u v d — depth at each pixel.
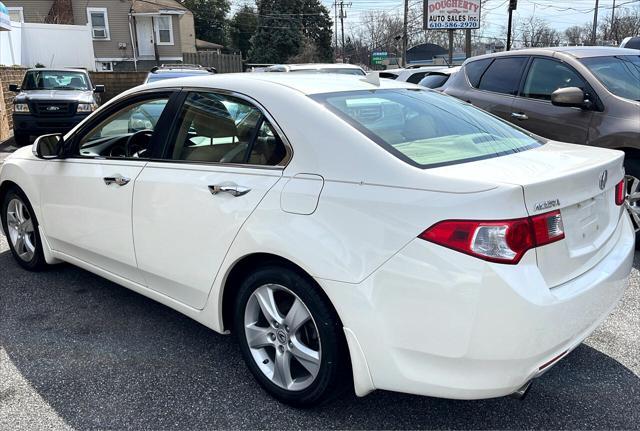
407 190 2.32
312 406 2.74
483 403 2.85
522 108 5.82
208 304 3.05
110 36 37.38
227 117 3.03
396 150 2.50
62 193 3.94
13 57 21.64
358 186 2.44
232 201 2.81
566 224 2.42
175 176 3.13
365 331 2.36
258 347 2.92
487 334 2.15
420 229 2.23
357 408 2.81
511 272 2.15
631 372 3.10
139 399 2.90
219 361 3.27
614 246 2.85
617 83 5.21
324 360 2.57
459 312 2.16
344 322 2.41
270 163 2.77
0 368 3.19
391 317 2.29
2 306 4.02
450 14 25.55
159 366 3.21
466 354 2.19
